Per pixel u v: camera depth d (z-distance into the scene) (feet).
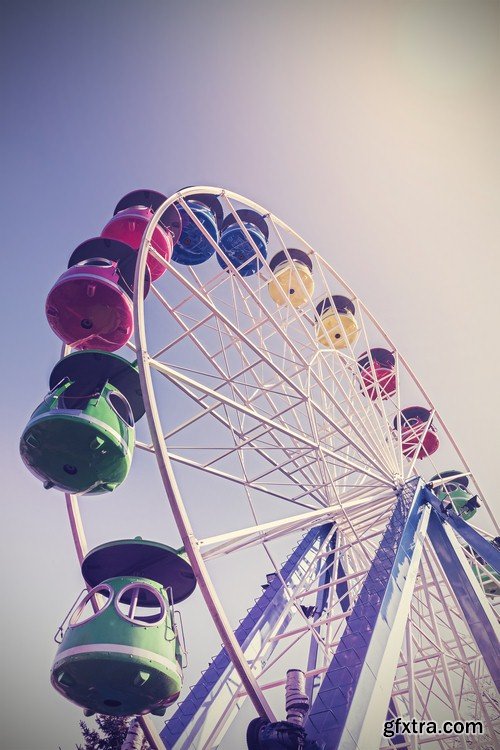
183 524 43.73
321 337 88.99
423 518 63.10
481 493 82.02
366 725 36.91
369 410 78.89
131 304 57.67
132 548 48.08
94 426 47.24
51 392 49.93
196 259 81.87
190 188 71.10
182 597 52.60
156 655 40.98
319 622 56.29
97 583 50.98
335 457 64.39
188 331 59.98
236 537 48.47
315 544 72.23
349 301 89.35
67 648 40.91
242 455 64.18
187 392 60.59
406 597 48.98
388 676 41.06
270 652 57.36
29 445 48.91
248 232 76.28
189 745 46.75
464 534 62.13
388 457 74.90
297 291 87.51
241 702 51.96
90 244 60.44
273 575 65.57
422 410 95.30
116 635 40.96
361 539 66.08
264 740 37.42
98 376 52.47
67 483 51.49
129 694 42.06
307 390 65.31
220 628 40.88
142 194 71.36
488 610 54.60
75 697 43.11
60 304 57.00
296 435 60.70
